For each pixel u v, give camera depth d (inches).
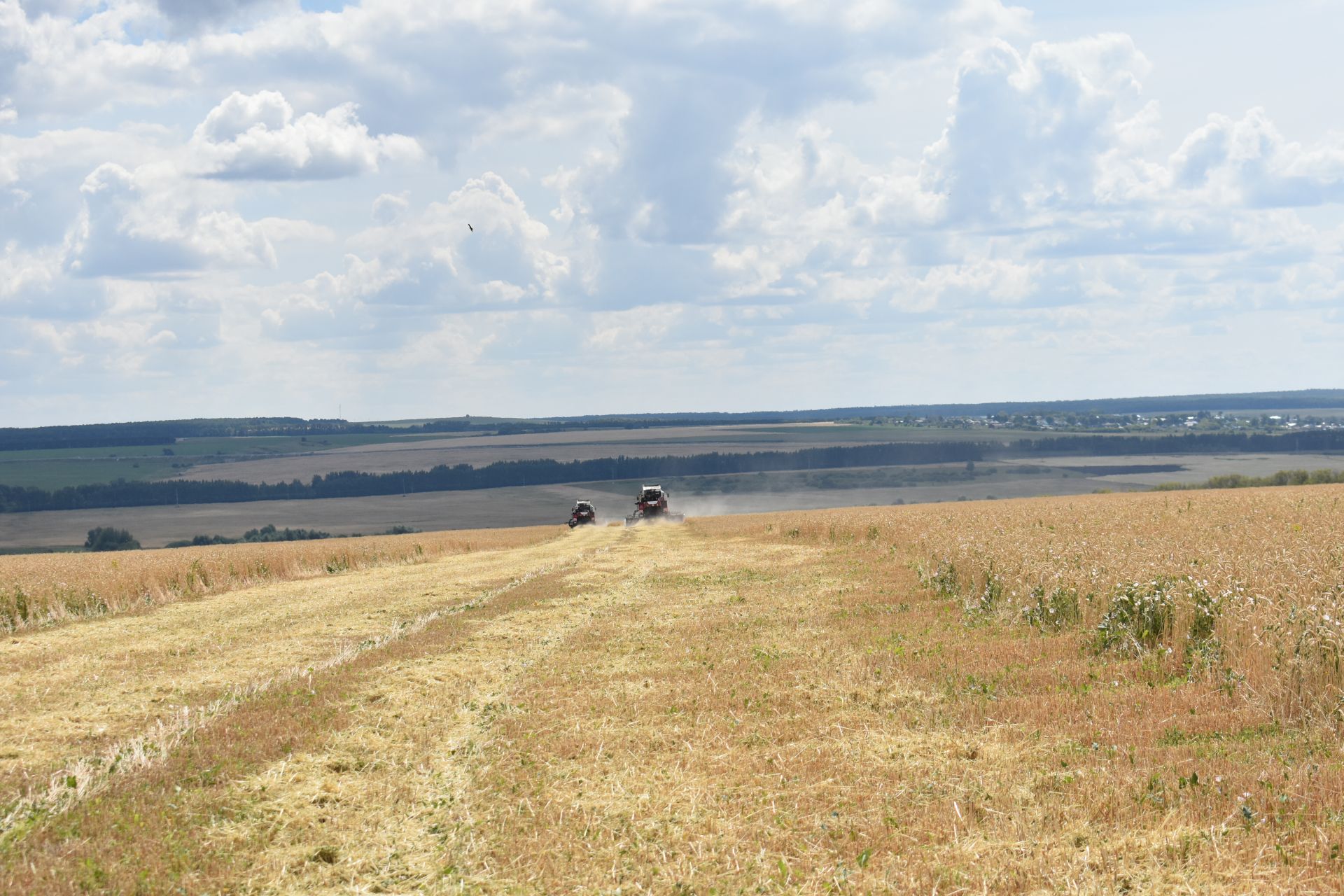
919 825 319.6
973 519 1497.3
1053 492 5684.1
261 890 292.2
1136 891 268.2
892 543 1293.1
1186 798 323.0
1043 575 713.6
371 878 301.3
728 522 2554.1
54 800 365.4
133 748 428.8
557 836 322.3
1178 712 424.8
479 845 319.3
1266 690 420.5
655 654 619.2
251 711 488.4
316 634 773.9
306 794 365.1
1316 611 471.8
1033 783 347.3
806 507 5615.2
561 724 454.6
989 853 295.1
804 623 722.2
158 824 332.8
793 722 444.5
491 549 1903.3
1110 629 575.5
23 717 506.0
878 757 390.9
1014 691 484.1
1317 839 289.4
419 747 425.4
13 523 6190.9
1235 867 275.3
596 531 2642.7
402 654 634.8
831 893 277.9
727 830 322.0
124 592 1035.3
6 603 918.4
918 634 652.1
